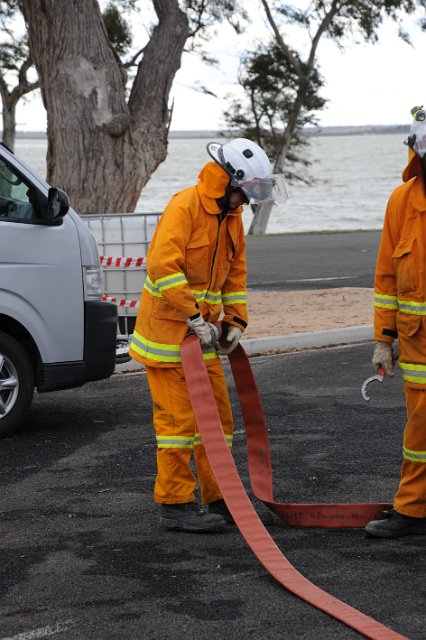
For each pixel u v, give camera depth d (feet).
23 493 22.63
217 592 16.24
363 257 90.68
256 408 21.21
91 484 23.29
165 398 19.38
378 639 14.14
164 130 57.16
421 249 17.95
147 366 19.40
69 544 18.99
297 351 42.70
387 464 24.48
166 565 17.65
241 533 17.81
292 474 23.70
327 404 31.60
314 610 15.40
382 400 32.12
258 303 56.70
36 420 30.42
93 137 55.11
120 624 15.01
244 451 26.18
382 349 19.04
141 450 26.45
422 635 14.53
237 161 18.84
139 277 39.09
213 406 18.60
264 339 42.19
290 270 79.87
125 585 16.66
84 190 55.42
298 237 123.65
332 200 324.60
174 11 56.95
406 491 18.98
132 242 39.40
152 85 56.85
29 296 27.63
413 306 18.11
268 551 17.38
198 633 14.64
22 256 27.53
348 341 44.68
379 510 19.86
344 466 24.34
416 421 18.45
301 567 17.44
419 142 17.70
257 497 20.54
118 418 30.50
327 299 57.62
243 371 21.02
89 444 27.20
